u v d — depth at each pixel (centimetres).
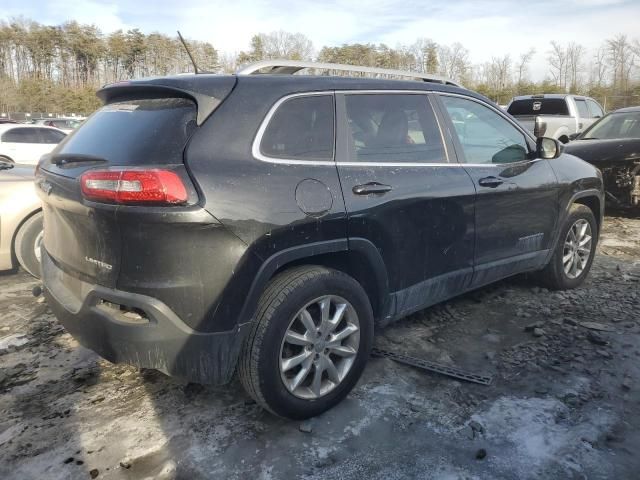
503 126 418
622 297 466
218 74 289
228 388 324
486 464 255
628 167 751
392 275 324
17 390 323
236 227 250
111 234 251
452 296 379
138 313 258
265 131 275
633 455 260
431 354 363
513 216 403
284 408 277
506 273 416
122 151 265
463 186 358
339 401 301
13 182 499
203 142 257
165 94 280
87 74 7156
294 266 288
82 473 251
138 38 6812
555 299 462
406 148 338
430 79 391
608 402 305
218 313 252
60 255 296
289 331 274
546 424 284
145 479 247
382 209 307
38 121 2322
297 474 249
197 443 271
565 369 342
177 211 240
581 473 248
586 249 496
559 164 457
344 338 300
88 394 318
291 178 274
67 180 276
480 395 313
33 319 430
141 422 289
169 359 255
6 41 7038
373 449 266
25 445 271
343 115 310
